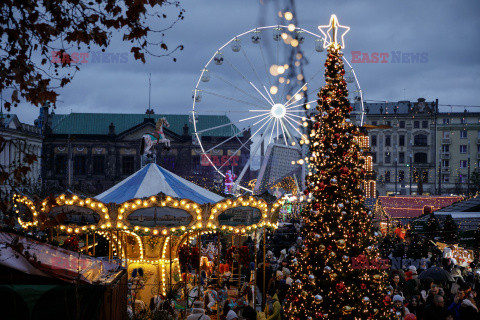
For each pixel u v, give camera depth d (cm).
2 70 778
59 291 912
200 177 11944
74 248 1925
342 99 1512
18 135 7562
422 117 11925
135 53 795
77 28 789
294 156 4972
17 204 1928
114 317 1120
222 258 2977
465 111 11944
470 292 1639
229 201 2058
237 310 1952
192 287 2273
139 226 1997
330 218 1464
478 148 11862
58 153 11744
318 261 1468
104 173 11881
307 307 1469
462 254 2520
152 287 2148
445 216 2938
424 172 11975
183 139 11975
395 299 1503
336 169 1480
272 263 2683
